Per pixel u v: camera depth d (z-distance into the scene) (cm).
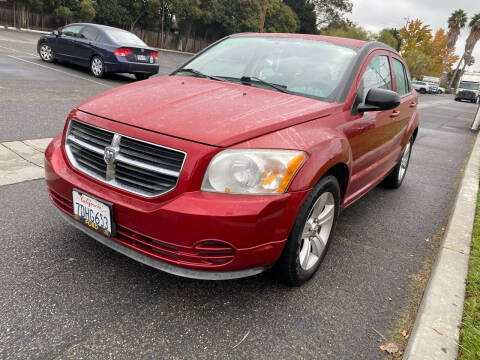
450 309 244
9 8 3042
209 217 209
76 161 259
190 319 233
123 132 235
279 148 228
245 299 257
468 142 1106
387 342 235
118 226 233
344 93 305
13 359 190
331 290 281
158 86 305
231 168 216
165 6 3931
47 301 233
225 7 4334
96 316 226
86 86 981
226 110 251
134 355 202
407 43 7044
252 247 222
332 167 268
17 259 269
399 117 429
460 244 336
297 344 224
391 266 329
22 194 368
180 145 219
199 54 396
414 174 658
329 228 288
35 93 799
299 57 342
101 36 1146
